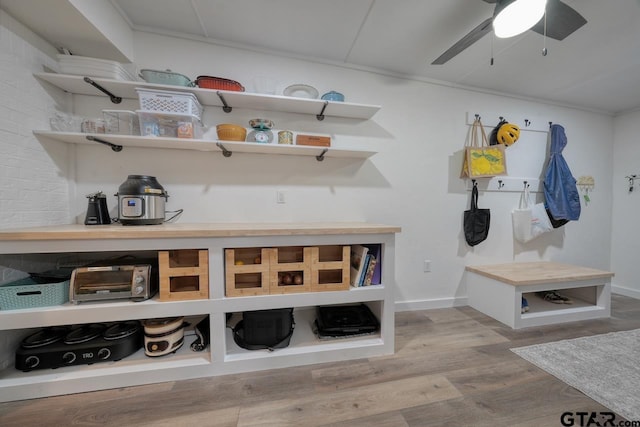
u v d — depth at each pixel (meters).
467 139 2.38
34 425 1.06
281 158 1.98
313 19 1.58
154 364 1.34
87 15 1.30
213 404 1.18
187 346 1.51
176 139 1.55
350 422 1.09
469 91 2.37
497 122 2.46
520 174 2.58
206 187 1.87
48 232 1.15
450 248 2.39
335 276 1.71
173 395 1.23
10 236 1.11
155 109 1.51
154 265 1.52
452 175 2.36
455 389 1.29
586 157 2.81
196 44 1.78
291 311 1.60
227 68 1.83
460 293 2.43
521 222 2.49
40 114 1.45
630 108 2.78
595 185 2.86
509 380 1.36
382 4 1.46
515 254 2.58
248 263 1.57
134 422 1.08
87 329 1.42
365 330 1.65
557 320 2.06
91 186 1.70
